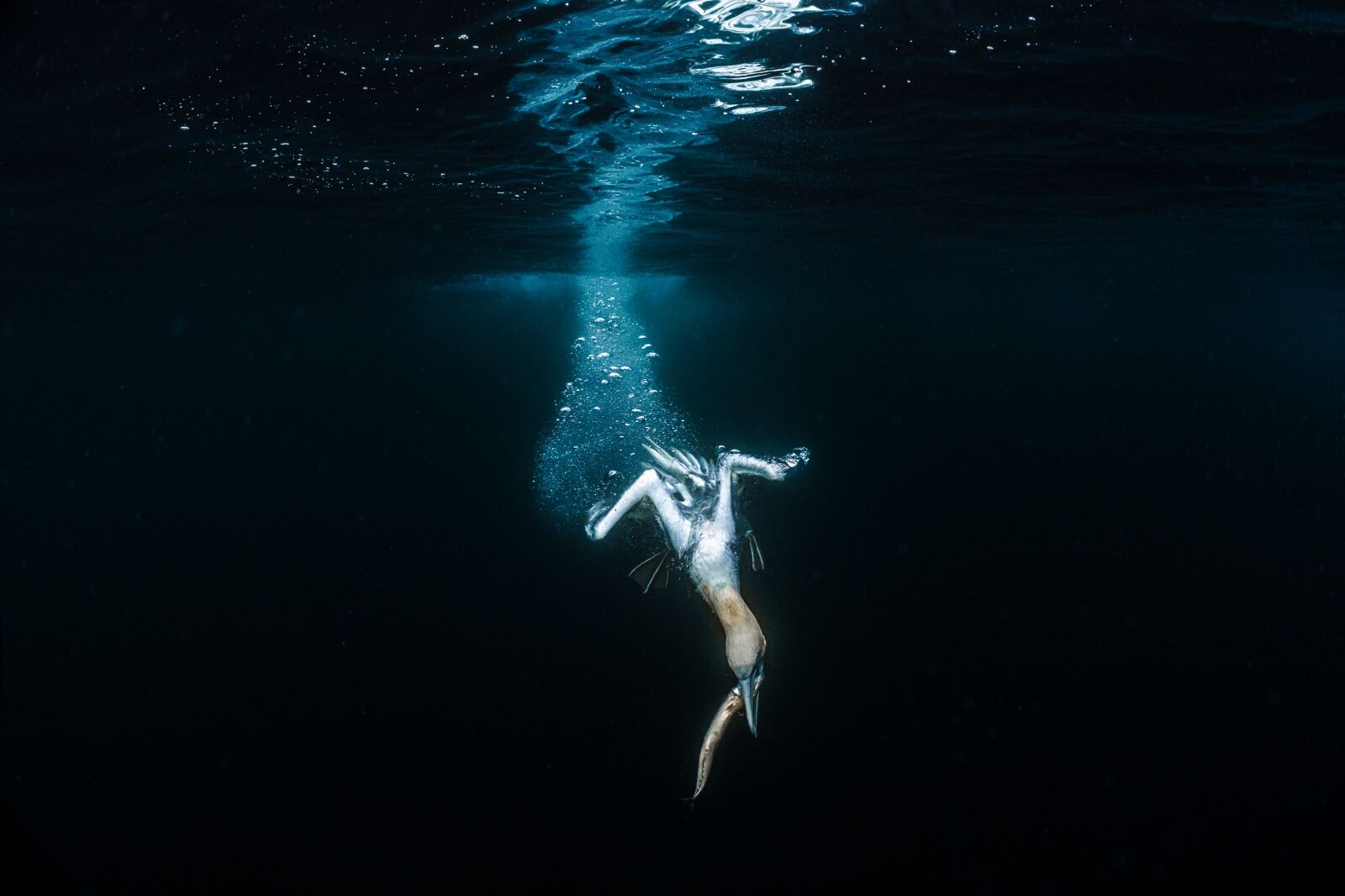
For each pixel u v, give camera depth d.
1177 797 8.39
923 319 51.59
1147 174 11.50
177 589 15.61
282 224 14.91
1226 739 9.43
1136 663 11.42
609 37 6.20
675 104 8.00
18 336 40.12
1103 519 19.80
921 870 7.46
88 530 21.72
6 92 7.25
